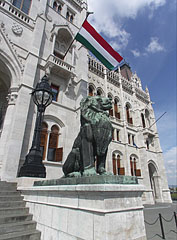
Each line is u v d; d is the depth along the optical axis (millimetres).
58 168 11984
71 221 2865
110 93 22734
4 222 4023
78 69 17453
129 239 2510
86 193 2730
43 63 14445
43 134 12516
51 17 17359
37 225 4090
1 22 12742
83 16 20797
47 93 8453
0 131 11992
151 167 24188
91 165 3576
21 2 15836
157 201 22234
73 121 14625
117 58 15023
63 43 17859
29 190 5277
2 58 11828
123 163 19438
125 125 21812
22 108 10867
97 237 2266
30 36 14547
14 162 9352
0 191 5859
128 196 2916
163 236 5832
